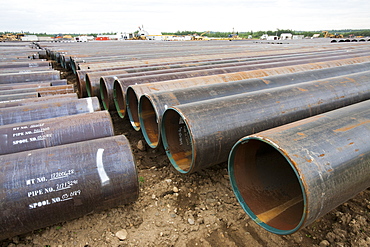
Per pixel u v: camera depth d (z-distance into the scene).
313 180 2.13
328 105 4.36
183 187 4.07
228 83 4.99
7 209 2.52
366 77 5.18
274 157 3.44
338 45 18.64
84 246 3.02
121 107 6.68
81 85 8.27
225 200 3.79
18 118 4.36
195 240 3.12
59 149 2.94
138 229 3.27
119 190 2.96
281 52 13.45
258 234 3.18
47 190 2.65
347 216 3.33
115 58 11.59
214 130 3.37
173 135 4.33
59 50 18.34
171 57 11.48
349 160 2.41
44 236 3.11
